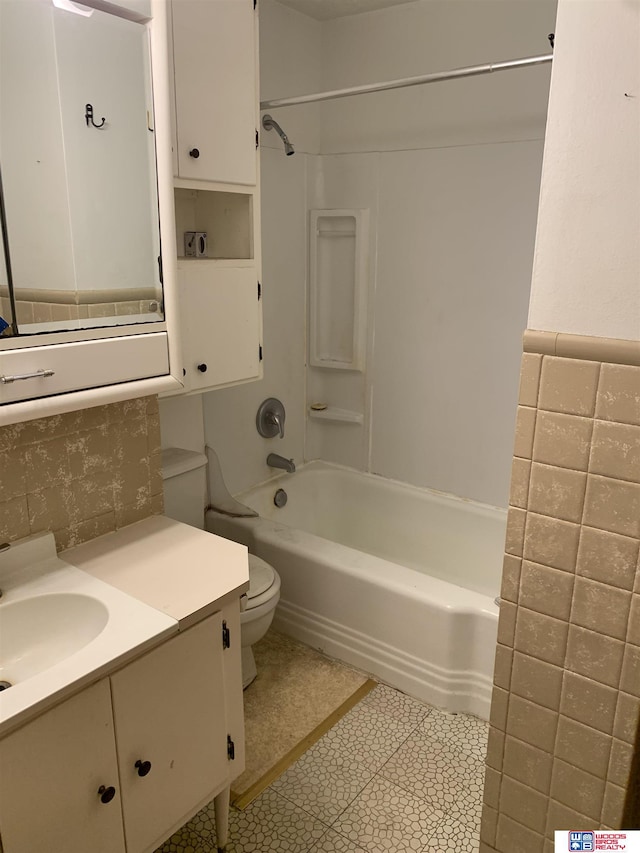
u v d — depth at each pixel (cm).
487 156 240
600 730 136
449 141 247
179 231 208
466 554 276
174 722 135
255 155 191
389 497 295
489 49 233
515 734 149
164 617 128
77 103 132
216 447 264
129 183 140
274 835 165
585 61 113
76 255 133
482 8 231
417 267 267
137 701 125
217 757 149
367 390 294
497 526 265
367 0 246
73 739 115
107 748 121
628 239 115
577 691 138
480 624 199
